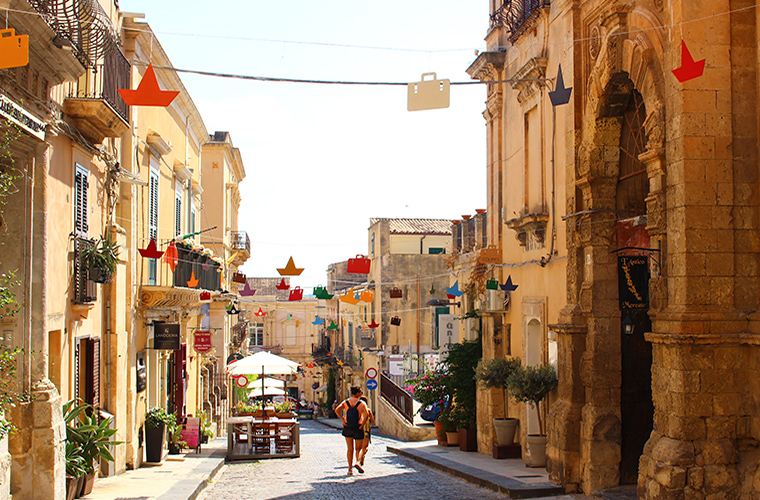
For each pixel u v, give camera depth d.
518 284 16.22
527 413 15.83
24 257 8.82
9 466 7.72
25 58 5.30
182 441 17.17
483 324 18.20
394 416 27.92
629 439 11.91
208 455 17.06
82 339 11.50
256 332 59.50
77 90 10.87
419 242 38.59
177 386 19.41
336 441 25.25
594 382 11.91
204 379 25.80
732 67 9.07
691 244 8.95
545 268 14.45
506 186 17.23
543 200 14.62
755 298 9.02
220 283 23.52
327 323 55.91
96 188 12.01
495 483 12.36
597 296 12.05
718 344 8.93
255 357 19.88
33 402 8.75
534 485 12.15
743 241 9.04
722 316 8.90
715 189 9.00
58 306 9.98
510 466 14.72
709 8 9.07
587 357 12.09
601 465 11.73
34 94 8.58
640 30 10.41
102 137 11.67
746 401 8.98
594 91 11.80
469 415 19.19
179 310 17.91
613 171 12.12
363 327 38.50
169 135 18.44
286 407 20.81
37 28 8.01
